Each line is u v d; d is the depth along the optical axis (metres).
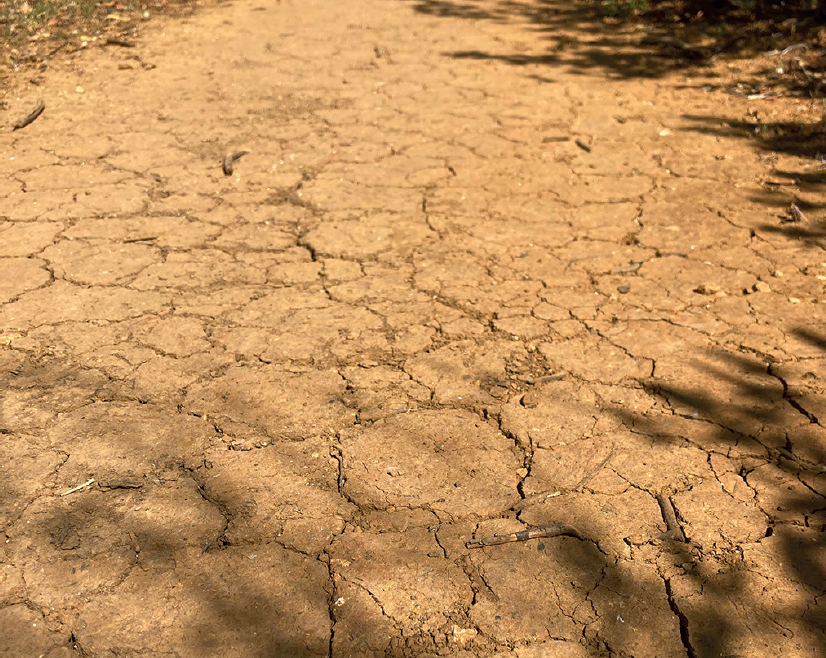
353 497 2.81
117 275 4.06
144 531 2.65
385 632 2.35
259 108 6.18
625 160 5.37
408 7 8.99
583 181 5.10
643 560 2.57
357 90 6.59
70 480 2.85
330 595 2.46
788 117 5.91
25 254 4.21
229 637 2.33
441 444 3.05
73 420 3.12
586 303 3.90
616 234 4.50
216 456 2.97
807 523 2.69
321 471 2.92
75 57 7.03
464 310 3.85
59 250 4.25
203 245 4.36
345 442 3.05
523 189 5.00
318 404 3.24
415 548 2.62
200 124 5.87
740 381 3.36
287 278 4.09
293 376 3.39
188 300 3.88
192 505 2.76
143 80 6.66
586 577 2.51
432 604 2.43
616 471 2.92
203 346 3.56
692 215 4.68
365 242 4.42
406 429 3.12
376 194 4.93
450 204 4.82
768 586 2.47
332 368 3.44
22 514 2.71
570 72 7.01
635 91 6.54
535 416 3.19
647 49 7.52
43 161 5.24
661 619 2.38
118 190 4.90
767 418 3.16
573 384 3.36
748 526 2.68
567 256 4.30
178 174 5.12
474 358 3.52
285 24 8.28
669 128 5.84
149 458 2.95
